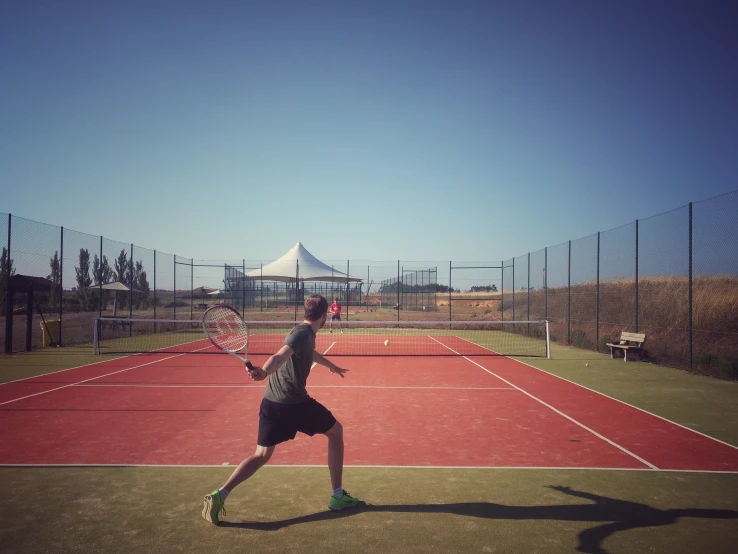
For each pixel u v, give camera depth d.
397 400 8.10
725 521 3.62
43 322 15.54
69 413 7.00
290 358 3.53
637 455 5.23
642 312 14.66
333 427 3.75
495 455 5.21
